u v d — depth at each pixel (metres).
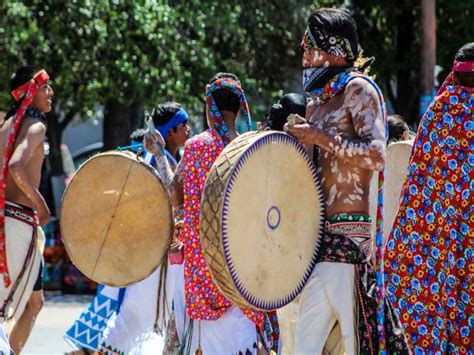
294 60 35.44
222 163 8.60
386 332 9.09
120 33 29.06
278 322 10.66
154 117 13.45
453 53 34.19
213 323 10.60
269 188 8.75
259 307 8.72
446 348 10.62
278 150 8.81
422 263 10.59
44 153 12.60
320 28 9.12
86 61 29.23
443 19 34.31
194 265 10.59
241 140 8.73
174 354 10.99
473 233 10.57
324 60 9.20
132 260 10.79
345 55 9.16
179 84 29.55
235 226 8.53
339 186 9.12
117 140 33.69
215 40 32.31
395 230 10.73
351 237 9.06
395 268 10.67
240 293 8.55
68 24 28.55
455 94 10.62
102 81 29.20
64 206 10.98
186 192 10.72
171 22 29.27
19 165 11.82
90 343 12.91
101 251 10.88
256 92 35.25
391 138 13.48
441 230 10.59
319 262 9.11
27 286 12.27
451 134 10.61
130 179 10.73
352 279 9.02
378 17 35.56
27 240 12.16
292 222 8.94
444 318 10.52
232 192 8.49
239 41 33.72
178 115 13.39
